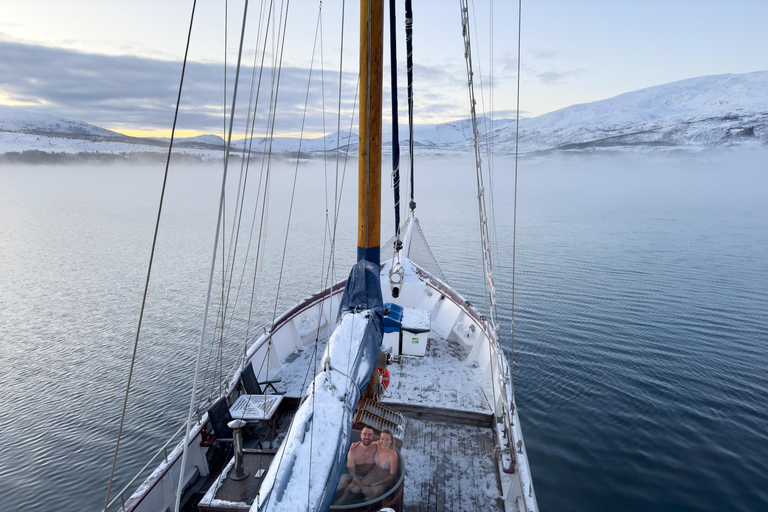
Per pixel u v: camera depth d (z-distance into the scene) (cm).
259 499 240
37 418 1210
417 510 494
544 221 6059
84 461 1029
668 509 837
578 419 1133
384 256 1375
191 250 3753
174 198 11244
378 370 626
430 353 903
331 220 6122
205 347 1642
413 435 634
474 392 743
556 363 1452
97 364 1542
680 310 2038
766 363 1468
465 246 3891
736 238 4388
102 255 3572
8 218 6500
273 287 2470
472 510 496
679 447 1023
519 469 504
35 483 956
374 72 468
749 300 2202
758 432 1084
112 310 2152
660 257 3362
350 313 468
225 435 559
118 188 16412
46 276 2878
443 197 11712
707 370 1412
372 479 412
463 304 1020
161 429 1153
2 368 1512
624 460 977
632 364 1451
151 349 1641
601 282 2564
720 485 903
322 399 327
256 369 765
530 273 2812
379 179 500
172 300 2266
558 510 829
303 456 272
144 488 438
